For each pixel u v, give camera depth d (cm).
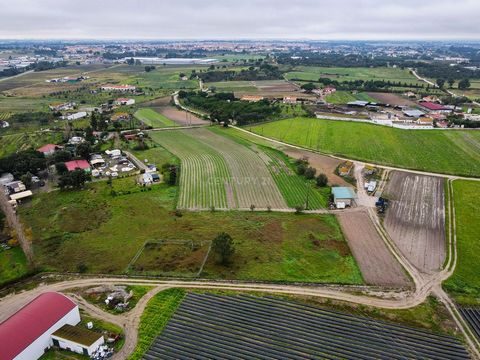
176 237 7194
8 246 6975
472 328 4981
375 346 4697
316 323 5078
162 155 12000
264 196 8944
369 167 10550
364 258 6469
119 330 4941
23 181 9612
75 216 8100
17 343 4341
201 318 5175
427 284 5819
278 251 6694
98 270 6272
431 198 8750
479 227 7469
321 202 8606
